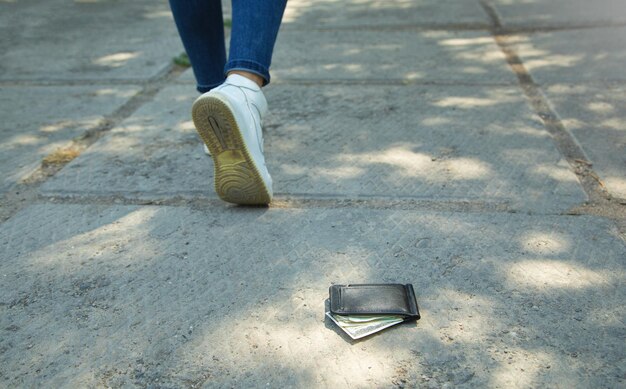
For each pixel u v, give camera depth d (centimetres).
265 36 161
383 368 114
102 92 266
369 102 242
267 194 165
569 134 208
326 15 386
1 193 184
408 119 224
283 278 140
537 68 274
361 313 126
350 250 150
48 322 129
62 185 187
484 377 112
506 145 201
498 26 346
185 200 177
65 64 304
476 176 182
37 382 114
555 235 153
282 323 127
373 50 310
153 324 127
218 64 189
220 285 139
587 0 391
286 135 215
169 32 357
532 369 113
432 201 170
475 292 134
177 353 120
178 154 204
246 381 112
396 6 402
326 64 291
